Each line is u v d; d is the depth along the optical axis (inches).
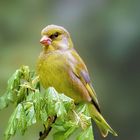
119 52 730.8
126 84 746.2
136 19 722.2
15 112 236.7
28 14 698.8
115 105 741.9
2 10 683.4
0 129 493.0
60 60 312.8
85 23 753.6
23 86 256.7
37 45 662.5
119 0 736.3
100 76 740.0
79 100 321.4
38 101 237.3
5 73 559.8
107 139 746.2
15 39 674.8
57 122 245.0
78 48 749.3
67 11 755.4
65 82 314.2
